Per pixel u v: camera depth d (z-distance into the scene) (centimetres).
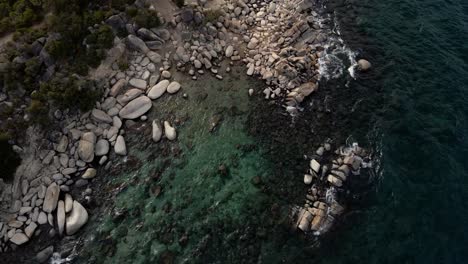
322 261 2430
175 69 3319
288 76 3303
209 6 3716
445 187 2772
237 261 2405
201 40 3481
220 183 2756
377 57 3562
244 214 2598
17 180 2606
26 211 2525
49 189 2611
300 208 2620
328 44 3631
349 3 4062
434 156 2927
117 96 3077
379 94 3294
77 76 2984
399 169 2861
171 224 2548
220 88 3281
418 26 3844
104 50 3123
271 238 2498
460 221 2612
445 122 3127
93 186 2703
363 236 2538
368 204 2675
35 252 2402
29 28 2991
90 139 2841
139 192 2689
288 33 3622
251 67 3400
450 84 3369
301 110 3170
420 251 2481
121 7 3256
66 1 3069
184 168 2820
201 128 3041
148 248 2447
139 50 3272
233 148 2947
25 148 2703
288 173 2805
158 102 3128
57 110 2853
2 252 2391
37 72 2873
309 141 2989
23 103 2795
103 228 2520
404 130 3073
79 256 2408
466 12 4000
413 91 3316
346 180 2762
